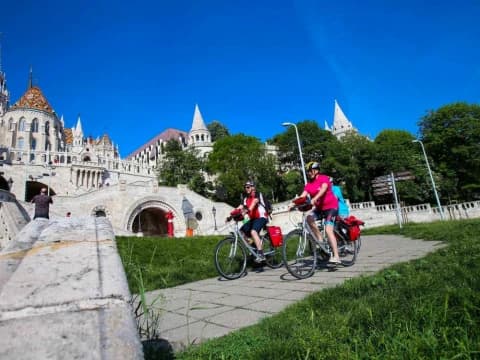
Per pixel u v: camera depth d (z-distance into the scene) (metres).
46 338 1.33
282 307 4.31
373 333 2.63
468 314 2.57
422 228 15.71
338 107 110.19
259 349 2.69
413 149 57.38
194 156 70.00
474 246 6.18
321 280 5.87
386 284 4.29
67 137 110.50
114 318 1.50
